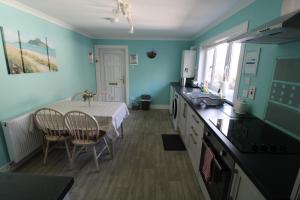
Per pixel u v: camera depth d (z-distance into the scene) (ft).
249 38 4.28
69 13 8.78
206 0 6.73
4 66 6.84
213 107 7.43
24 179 2.33
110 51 17.28
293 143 4.05
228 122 5.45
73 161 7.63
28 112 7.82
